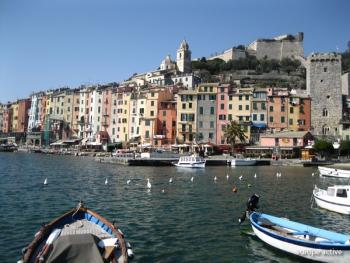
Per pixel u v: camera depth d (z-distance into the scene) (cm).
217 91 12331
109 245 1795
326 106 11975
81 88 18238
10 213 3148
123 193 4409
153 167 8638
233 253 2262
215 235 2611
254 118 12044
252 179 6209
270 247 2366
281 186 5319
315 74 12119
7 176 6025
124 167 8512
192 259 2152
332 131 11856
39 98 19125
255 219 2620
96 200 3897
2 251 2189
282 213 3441
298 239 2198
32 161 10156
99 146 14875
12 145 17712
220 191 4700
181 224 2902
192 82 18888
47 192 4362
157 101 13350
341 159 9712
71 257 1584
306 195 4478
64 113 17312
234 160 9181
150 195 4284
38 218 2992
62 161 10369
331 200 3522
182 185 5253
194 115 12412
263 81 19388
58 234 1903
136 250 2277
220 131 12212
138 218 3081
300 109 11975
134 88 15262
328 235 2314
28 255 1673
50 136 17412
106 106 15350
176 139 12475
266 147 10838
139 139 13575
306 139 10656
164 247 2342
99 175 6531
